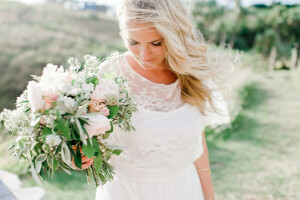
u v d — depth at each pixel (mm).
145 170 1632
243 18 25109
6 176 2699
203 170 1854
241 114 8156
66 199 3980
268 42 21859
